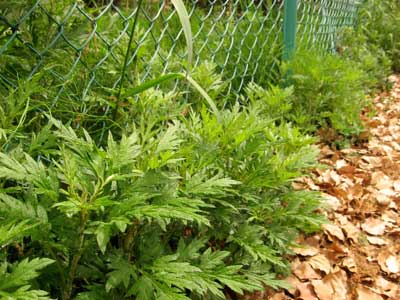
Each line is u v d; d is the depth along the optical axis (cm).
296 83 284
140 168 113
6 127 110
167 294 96
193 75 182
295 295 168
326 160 275
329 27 434
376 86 443
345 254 197
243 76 249
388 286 181
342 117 297
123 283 108
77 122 142
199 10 279
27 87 114
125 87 159
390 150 303
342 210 227
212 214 137
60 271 101
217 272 114
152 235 120
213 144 137
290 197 161
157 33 225
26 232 89
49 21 131
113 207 96
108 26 160
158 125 152
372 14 561
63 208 93
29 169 93
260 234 143
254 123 148
